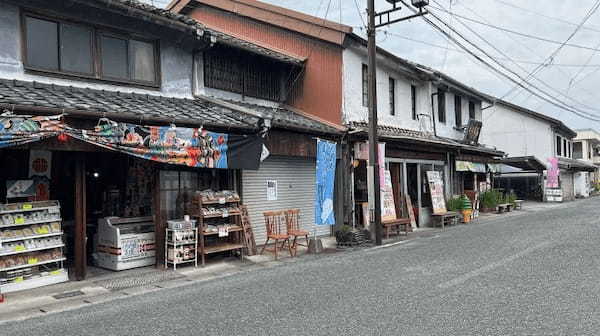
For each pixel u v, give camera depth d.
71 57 9.38
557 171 32.25
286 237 10.86
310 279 8.18
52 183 9.94
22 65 8.60
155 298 7.26
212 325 5.68
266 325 5.60
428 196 18.77
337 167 14.38
